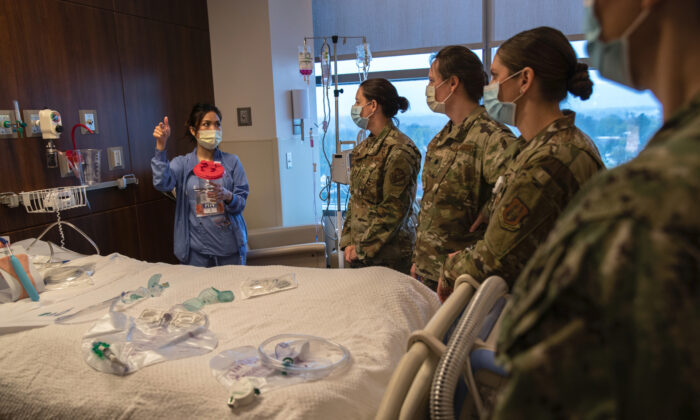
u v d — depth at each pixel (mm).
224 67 3744
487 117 1706
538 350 388
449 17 3820
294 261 3127
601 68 490
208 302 1644
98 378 1202
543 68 1151
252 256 3020
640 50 438
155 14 3189
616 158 3482
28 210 2273
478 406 870
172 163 2654
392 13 3959
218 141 2631
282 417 1005
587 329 371
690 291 332
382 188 2225
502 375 889
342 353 1271
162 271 2000
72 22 2572
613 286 355
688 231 334
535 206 1061
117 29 2885
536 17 3605
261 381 1119
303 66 3676
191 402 1093
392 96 2262
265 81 3709
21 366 1288
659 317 339
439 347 967
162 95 3277
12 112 2234
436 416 752
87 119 2666
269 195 3871
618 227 362
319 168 4414
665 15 404
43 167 2393
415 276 1958
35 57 2363
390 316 1515
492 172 1574
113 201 2877
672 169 352
